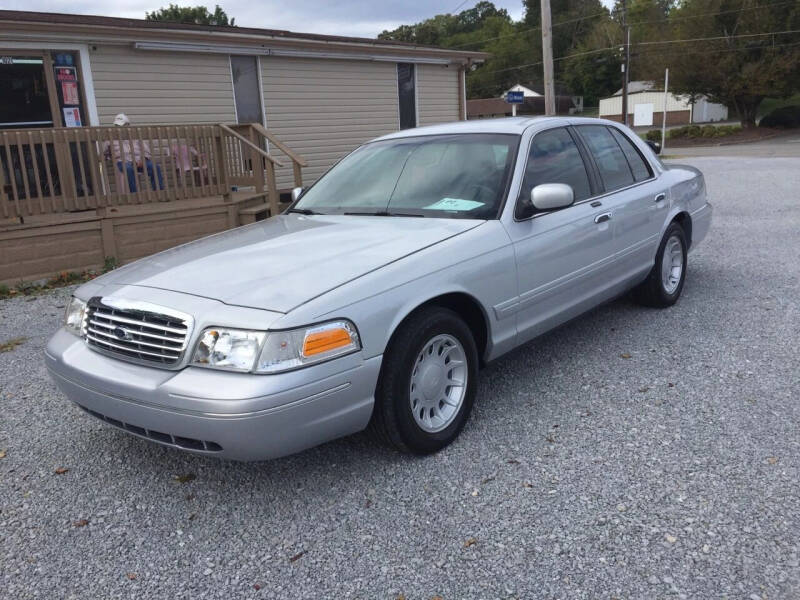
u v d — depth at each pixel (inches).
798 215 409.1
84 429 154.6
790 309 215.9
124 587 99.7
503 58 3779.5
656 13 3289.9
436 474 126.4
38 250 293.4
